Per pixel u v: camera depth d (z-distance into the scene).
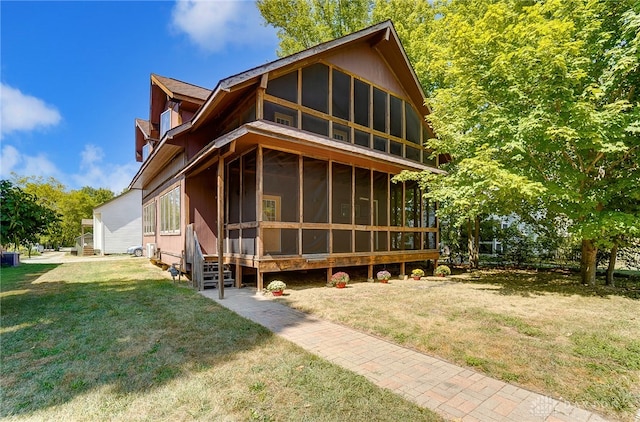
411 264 14.11
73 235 31.73
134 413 2.53
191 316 5.23
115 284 8.53
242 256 7.98
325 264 8.30
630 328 4.71
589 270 8.60
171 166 11.20
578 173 7.33
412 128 12.24
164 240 11.95
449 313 5.48
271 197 8.59
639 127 6.21
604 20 7.20
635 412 2.62
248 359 3.54
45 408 2.60
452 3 12.42
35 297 6.80
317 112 9.01
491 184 6.79
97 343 4.01
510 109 7.55
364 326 4.76
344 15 17.69
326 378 3.09
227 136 6.48
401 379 3.14
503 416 2.55
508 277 10.30
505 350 3.86
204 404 2.65
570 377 3.20
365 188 10.37
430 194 8.70
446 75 10.02
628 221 6.76
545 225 11.48
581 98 6.64
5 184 4.70
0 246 4.88
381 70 11.04
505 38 7.27
